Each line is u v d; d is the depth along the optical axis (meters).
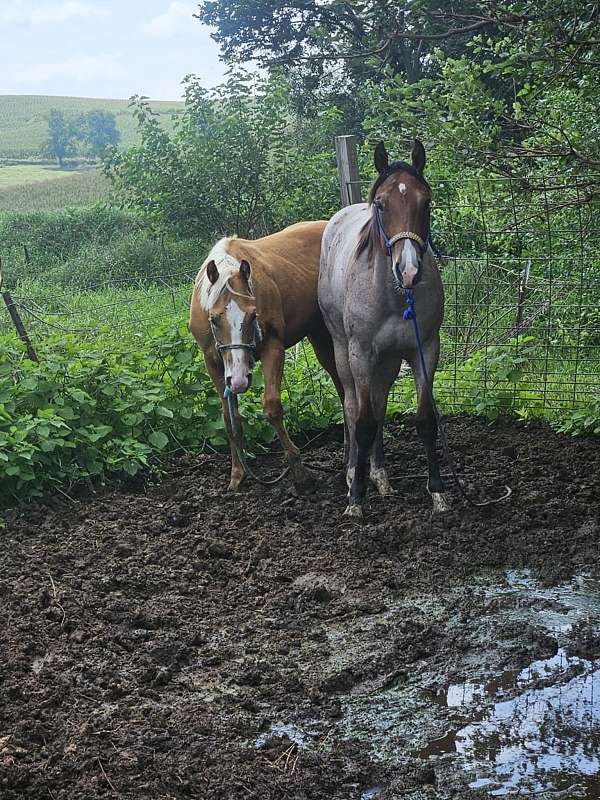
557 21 6.65
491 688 4.24
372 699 4.21
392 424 8.37
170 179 18.20
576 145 7.30
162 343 7.96
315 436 8.13
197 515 6.38
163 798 3.44
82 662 4.43
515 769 3.64
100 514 6.38
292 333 7.17
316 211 18.11
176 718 3.99
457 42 15.32
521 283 8.77
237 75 18.33
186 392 7.79
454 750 3.78
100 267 21.86
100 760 3.63
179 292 16.66
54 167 74.81
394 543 5.86
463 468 7.16
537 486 6.65
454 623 4.88
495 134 7.41
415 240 5.48
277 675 4.38
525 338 8.42
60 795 3.43
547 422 8.19
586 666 4.40
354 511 6.27
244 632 4.81
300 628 4.87
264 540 5.92
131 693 4.20
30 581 5.30
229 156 18.11
